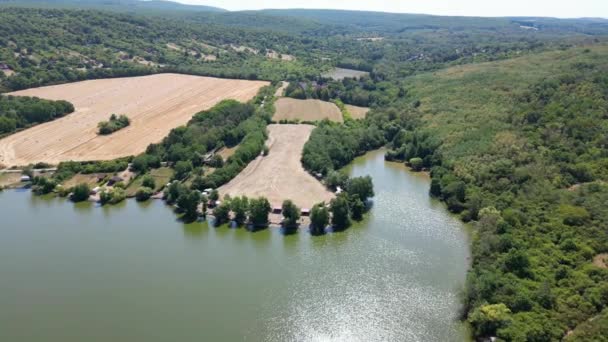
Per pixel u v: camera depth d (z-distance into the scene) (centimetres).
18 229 14938
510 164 16425
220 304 11338
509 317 9731
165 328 10512
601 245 11750
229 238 14375
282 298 11556
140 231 14825
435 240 14188
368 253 13512
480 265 11806
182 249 13762
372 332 10425
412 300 11462
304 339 10231
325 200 16350
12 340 10225
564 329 9481
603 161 15175
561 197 14025
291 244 14025
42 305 11344
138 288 11956
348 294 11706
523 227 13012
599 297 10000
